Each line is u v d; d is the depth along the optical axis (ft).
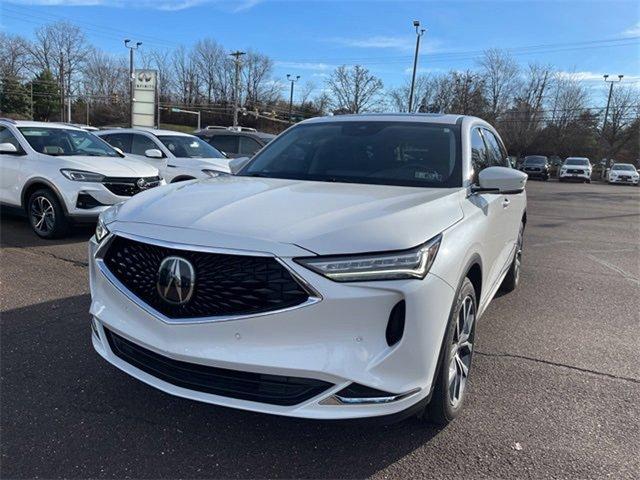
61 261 20.63
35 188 24.72
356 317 7.77
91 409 10.14
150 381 8.76
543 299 19.17
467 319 10.41
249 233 8.09
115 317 9.10
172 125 307.78
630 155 205.57
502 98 213.05
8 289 16.92
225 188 10.74
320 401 7.86
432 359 8.44
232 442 9.29
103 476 8.32
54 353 12.42
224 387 8.29
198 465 8.66
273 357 7.85
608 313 17.71
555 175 166.81
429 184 11.62
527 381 12.21
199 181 11.84
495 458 9.13
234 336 8.02
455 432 9.84
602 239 34.53
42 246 23.09
